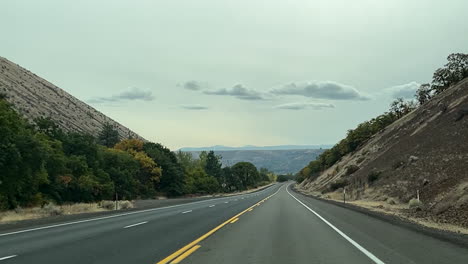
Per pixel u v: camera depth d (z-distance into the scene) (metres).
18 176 41.50
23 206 44.59
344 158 108.62
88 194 60.12
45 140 55.41
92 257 10.18
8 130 40.81
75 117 121.06
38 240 13.66
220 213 27.59
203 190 118.94
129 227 18.05
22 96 102.19
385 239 13.51
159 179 95.69
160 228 17.52
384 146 73.19
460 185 27.20
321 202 45.41
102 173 67.00
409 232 15.54
